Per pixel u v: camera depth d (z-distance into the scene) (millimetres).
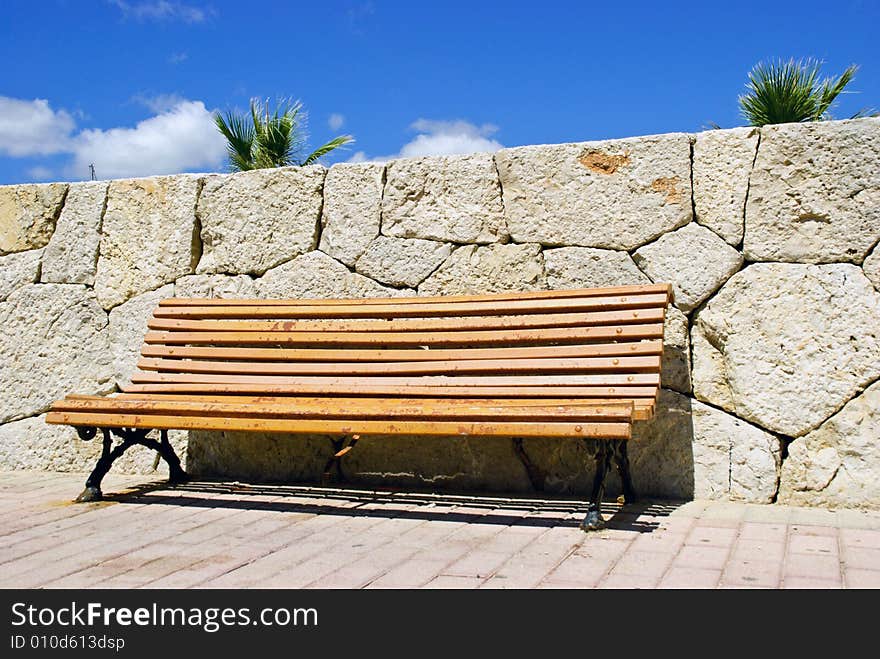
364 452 5281
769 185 4617
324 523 4254
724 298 4672
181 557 3660
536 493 4926
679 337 4742
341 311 5102
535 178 5082
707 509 4414
